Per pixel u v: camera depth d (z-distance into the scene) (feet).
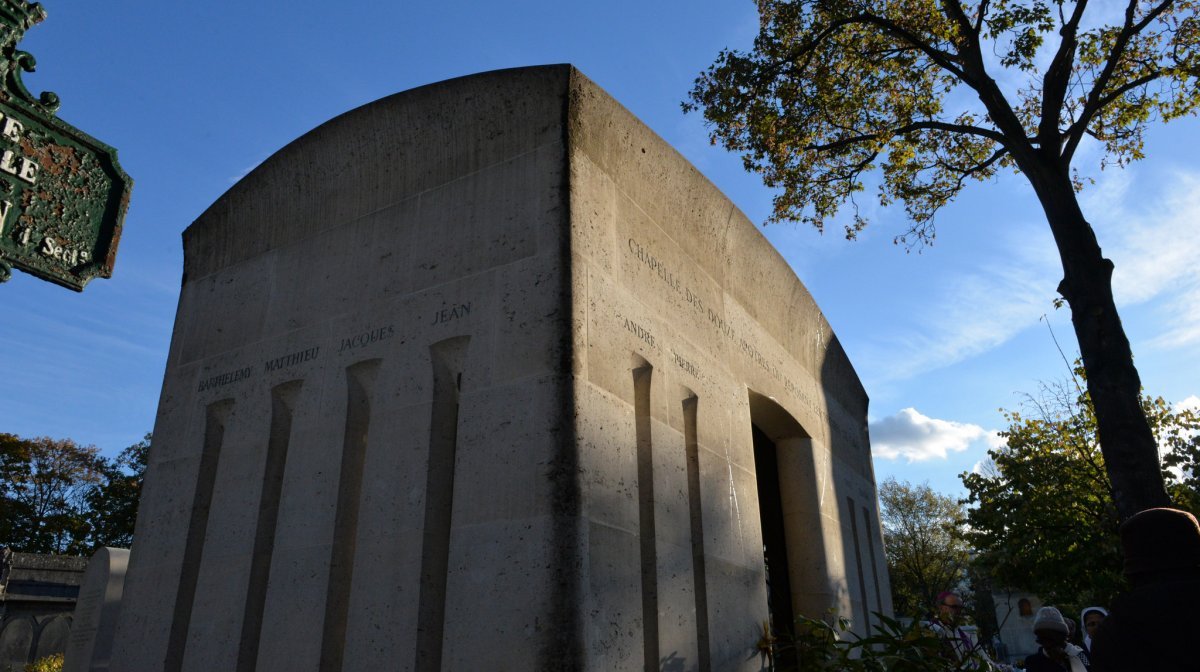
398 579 19.79
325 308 25.11
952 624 25.67
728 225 30.76
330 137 26.48
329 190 26.63
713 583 23.89
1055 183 32.53
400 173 24.86
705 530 24.35
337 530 21.75
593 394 19.66
